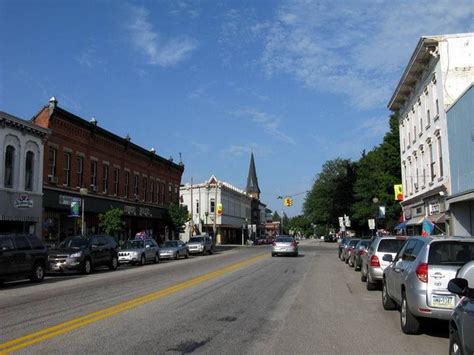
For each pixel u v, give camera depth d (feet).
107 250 90.17
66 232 119.14
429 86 105.09
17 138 100.42
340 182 285.64
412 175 126.11
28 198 100.63
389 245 54.34
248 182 460.14
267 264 98.78
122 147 147.64
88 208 126.93
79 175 124.67
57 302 45.01
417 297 29.01
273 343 28.40
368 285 54.44
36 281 67.15
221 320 35.45
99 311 39.11
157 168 176.65
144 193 165.17
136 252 106.01
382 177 184.96
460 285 19.35
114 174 143.54
